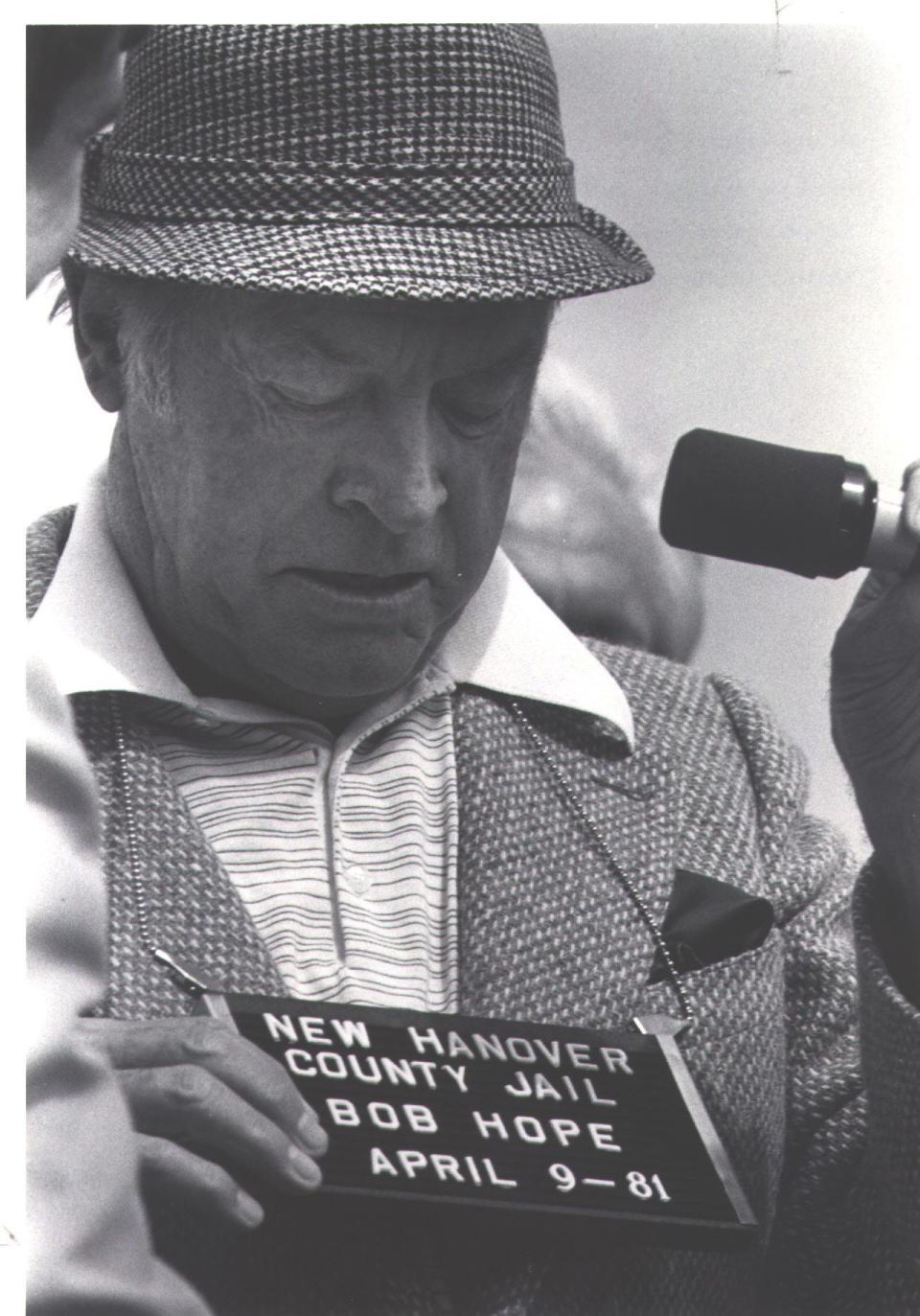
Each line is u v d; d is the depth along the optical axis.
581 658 1.60
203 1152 1.25
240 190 1.31
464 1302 1.36
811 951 1.61
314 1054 1.31
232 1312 1.30
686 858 1.56
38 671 1.29
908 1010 1.43
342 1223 1.34
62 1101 1.20
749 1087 1.47
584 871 1.50
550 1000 1.43
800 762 1.72
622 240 1.47
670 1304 1.43
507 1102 1.34
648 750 1.61
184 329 1.33
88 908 1.27
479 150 1.33
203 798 1.44
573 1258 1.39
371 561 1.34
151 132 1.35
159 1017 1.31
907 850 1.46
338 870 1.43
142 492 1.41
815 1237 1.54
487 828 1.48
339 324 1.28
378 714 1.50
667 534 1.42
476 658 1.57
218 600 1.39
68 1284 1.16
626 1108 1.36
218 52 1.32
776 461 1.38
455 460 1.36
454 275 1.28
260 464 1.32
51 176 1.25
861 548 1.38
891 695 1.43
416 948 1.44
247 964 1.36
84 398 1.72
